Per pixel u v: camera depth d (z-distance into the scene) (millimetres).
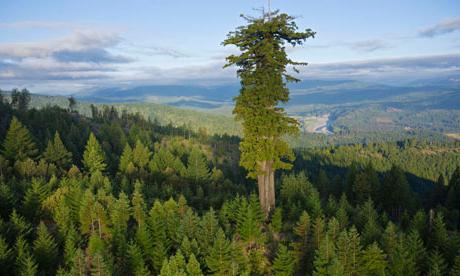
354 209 48656
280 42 30234
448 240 33875
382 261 28438
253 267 29844
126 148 89500
